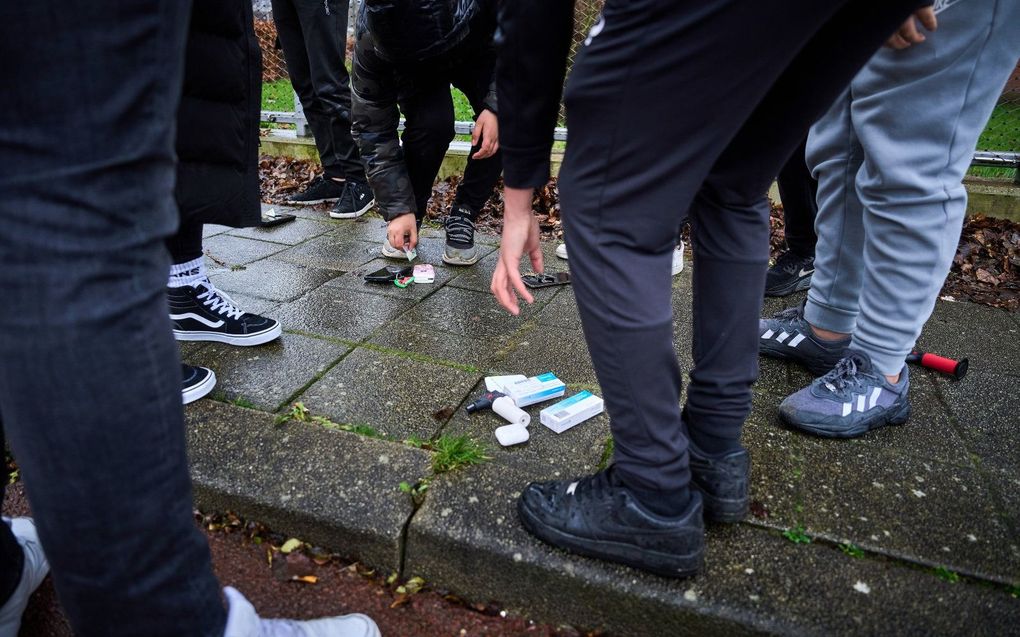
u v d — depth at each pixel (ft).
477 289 9.04
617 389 3.44
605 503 3.82
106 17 2.06
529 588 4.09
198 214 6.04
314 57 11.86
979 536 4.25
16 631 3.82
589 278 3.34
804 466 4.98
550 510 4.05
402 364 6.66
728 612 3.65
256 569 4.43
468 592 4.29
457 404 5.88
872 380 5.37
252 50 6.08
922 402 6.07
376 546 4.38
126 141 2.21
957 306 8.79
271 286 9.01
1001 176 12.86
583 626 4.05
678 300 8.72
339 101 12.22
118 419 2.29
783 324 6.77
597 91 2.99
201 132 5.69
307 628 3.41
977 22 4.42
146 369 2.37
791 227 8.70
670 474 3.58
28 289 2.14
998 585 3.87
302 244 11.16
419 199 10.15
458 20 7.97
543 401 5.97
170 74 2.34
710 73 2.79
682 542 3.68
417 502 4.54
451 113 9.34
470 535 4.18
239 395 5.95
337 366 6.58
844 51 3.27
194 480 4.78
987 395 6.23
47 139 2.08
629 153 3.04
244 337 6.91
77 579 2.39
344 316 7.95
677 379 3.50
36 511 2.37
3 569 3.59
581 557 3.99
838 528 4.29
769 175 3.71
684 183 3.12
